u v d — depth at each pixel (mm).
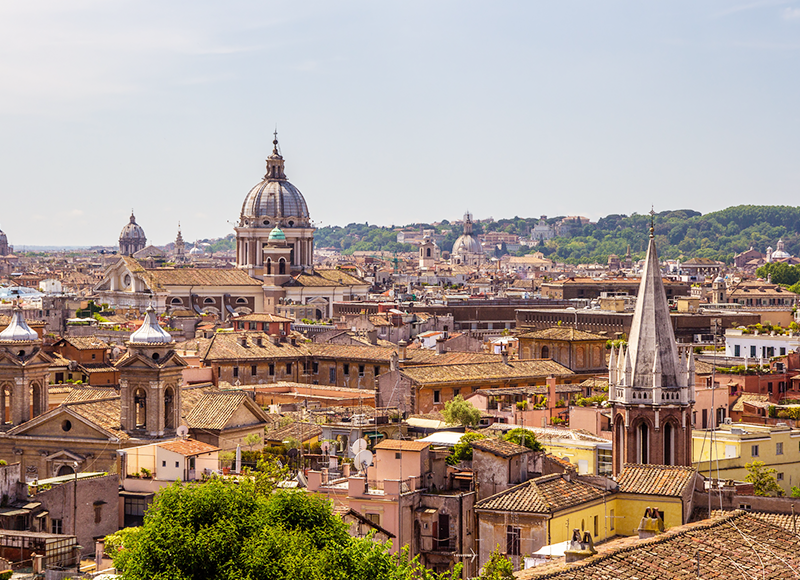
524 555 96750
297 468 137500
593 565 84312
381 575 84562
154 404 141750
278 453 141500
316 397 193750
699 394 165500
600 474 134875
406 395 191125
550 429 152500
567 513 102375
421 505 114062
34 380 149250
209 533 84188
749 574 86500
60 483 119562
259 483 114000
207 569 83125
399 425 157875
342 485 118750
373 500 112938
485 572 87125
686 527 95438
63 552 106000
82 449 142000
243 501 90000
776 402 189375
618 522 105688
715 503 105812
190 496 88375
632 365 125438
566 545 96875
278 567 81188
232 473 130750
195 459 129000
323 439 151250
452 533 113000
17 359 146875
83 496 119062
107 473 131625
